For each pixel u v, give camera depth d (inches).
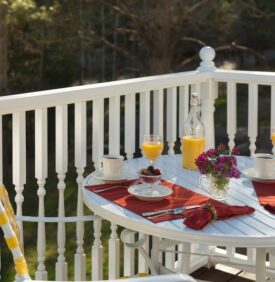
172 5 453.1
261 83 183.0
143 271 173.6
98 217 133.0
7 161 409.7
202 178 140.7
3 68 392.2
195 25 458.3
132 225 116.8
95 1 441.4
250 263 185.2
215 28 452.4
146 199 125.5
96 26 477.7
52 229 294.0
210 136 192.5
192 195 130.2
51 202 352.8
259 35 510.9
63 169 152.6
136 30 470.0
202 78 187.6
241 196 129.9
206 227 113.3
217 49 478.3
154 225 114.0
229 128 190.4
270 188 135.0
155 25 456.1
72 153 440.8
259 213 120.5
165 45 459.2
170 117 182.4
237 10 452.4
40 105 144.6
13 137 143.5
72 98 151.5
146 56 497.0
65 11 432.5
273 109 183.6
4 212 100.3
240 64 555.2
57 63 449.1
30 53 440.8
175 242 142.3
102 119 160.9
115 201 126.3
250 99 186.2
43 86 448.5
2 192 109.3
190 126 149.3
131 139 170.6
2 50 390.9
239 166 151.8
